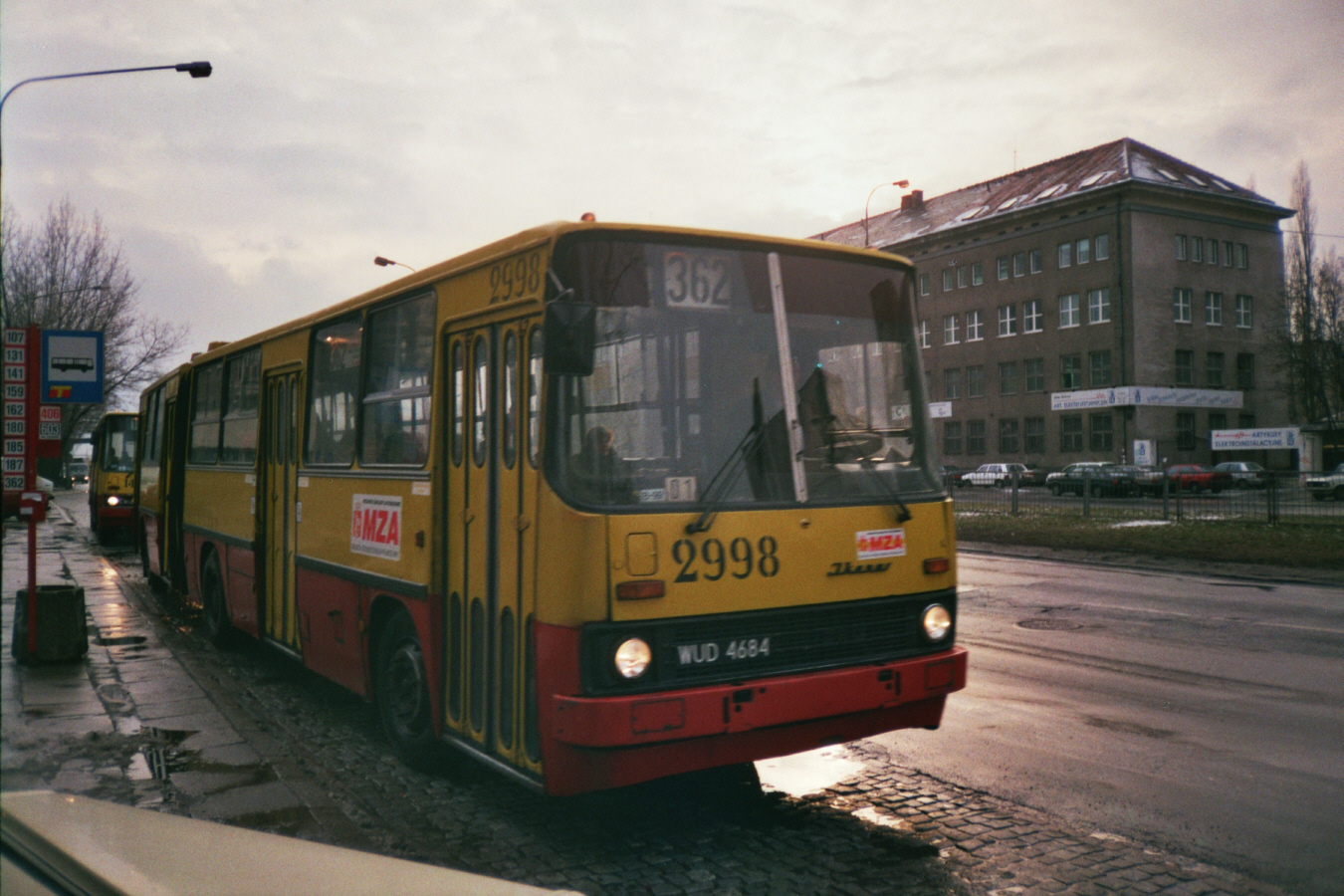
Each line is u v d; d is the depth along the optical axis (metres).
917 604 5.03
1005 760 5.99
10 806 2.21
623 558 4.26
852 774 5.75
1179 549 18.30
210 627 9.98
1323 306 52.88
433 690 5.43
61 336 9.23
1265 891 4.15
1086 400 55.16
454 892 2.00
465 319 5.28
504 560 4.82
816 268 5.06
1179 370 54.97
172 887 1.83
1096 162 58.38
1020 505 25.20
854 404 5.05
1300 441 49.53
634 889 4.21
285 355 8.04
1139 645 9.77
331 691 8.12
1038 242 58.06
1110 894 4.12
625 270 4.59
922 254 65.38
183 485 11.47
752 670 4.50
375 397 6.32
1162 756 6.06
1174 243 54.94
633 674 4.23
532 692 4.59
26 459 8.86
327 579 6.96
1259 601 12.83
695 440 4.57
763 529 4.57
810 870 4.40
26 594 8.88
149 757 6.07
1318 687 7.92
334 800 5.32
